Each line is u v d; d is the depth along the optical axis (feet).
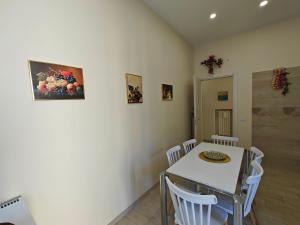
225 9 8.29
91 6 5.10
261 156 5.44
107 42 5.67
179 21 9.42
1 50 3.27
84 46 4.90
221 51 12.20
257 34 10.67
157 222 5.94
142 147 7.56
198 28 10.39
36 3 3.80
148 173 8.02
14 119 3.47
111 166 5.87
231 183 4.22
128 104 6.65
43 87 3.93
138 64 7.23
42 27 3.92
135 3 7.02
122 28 6.33
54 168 4.19
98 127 5.37
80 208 4.83
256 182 4.19
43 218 3.98
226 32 11.13
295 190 7.50
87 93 5.00
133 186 6.97
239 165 5.33
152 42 8.23
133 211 6.61
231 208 4.56
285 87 9.85
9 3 3.38
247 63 11.19
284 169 9.78
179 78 11.26
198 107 12.77
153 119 8.41
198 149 7.13
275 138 10.41
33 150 3.78
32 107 3.76
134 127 7.02
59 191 4.31
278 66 10.10
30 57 3.71
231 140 8.51
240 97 11.63
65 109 4.42
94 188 5.25
